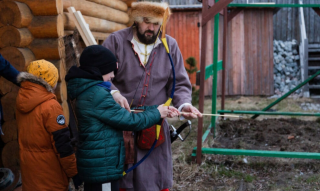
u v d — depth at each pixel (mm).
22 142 2162
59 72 3291
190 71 7039
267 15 8930
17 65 3148
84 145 1929
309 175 3643
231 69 9164
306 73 8930
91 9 4219
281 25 9688
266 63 9086
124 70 2307
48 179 2129
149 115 2029
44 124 2074
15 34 3121
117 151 1972
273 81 9109
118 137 1998
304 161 4008
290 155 3689
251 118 6105
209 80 9188
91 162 1912
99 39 4430
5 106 3256
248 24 8992
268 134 5219
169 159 2377
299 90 9047
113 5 5023
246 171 3781
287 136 5105
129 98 2301
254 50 9070
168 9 2135
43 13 3236
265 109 6137
